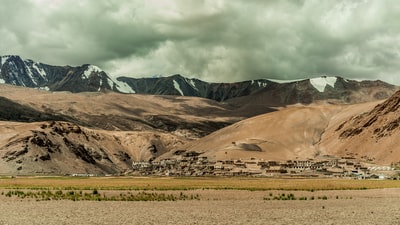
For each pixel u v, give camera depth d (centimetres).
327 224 7106
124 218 7688
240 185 18350
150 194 13112
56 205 9869
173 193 13688
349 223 7188
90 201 10912
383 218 7750
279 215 8225
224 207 9644
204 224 7094
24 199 11369
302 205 10150
